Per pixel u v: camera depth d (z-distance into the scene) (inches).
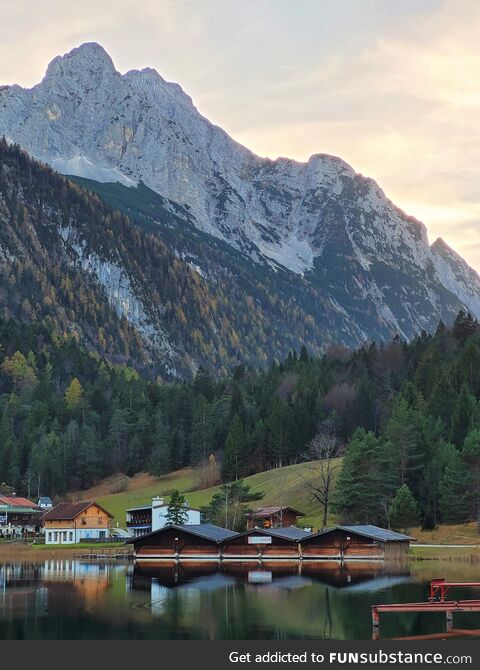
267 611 3735.2
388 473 7613.2
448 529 7204.7
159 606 3895.2
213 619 3531.0
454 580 4736.7
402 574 5196.9
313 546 6535.4
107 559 6973.4
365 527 6589.6
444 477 7303.2
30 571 5723.4
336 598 4121.6
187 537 6776.6
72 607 3853.3
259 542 6589.6
